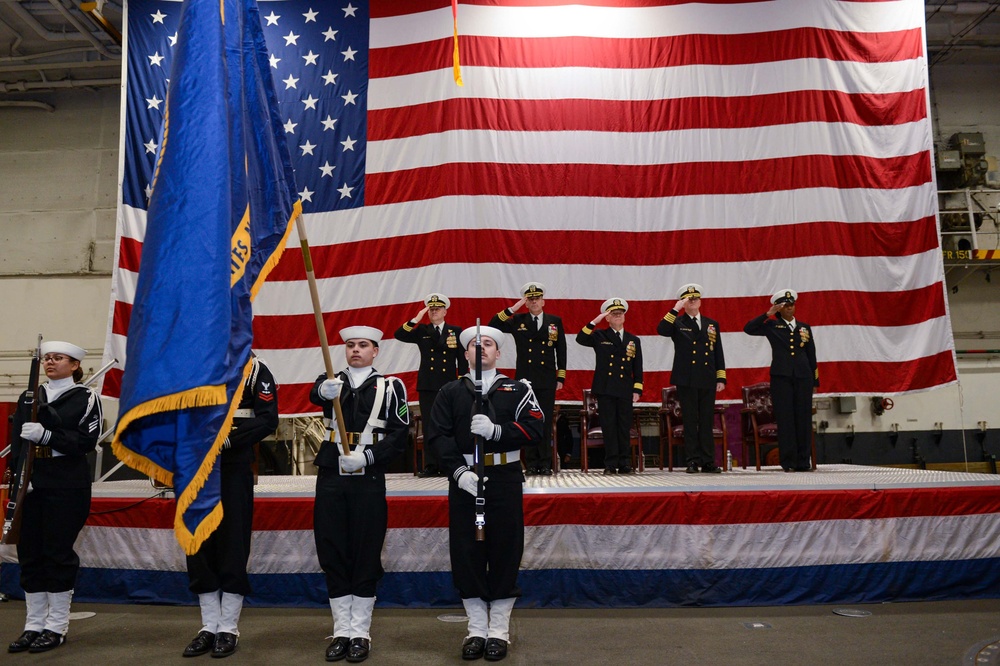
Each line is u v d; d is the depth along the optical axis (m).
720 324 9.74
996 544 6.03
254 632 5.20
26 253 14.27
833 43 10.23
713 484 6.23
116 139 14.61
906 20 10.27
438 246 9.84
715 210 9.96
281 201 4.81
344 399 4.74
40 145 14.66
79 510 4.89
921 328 9.57
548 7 10.43
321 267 9.98
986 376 13.61
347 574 4.63
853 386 9.50
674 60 10.30
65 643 4.89
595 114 10.18
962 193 14.12
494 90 10.23
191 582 4.63
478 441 4.31
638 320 9.77
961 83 14.62
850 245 9.79
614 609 5.82
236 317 4.33
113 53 14.44
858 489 6.03
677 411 8.82
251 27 4.95
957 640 4.78
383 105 10.31
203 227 4.09
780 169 9.98
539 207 9.95
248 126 4.79
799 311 9.68
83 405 4.91
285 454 12.09
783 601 5.87
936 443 13.34
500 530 4.46
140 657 4.54
